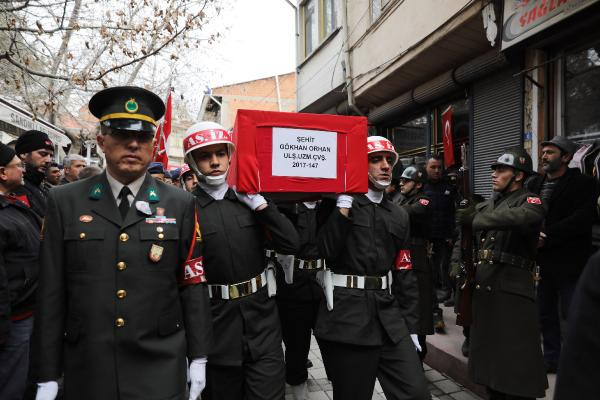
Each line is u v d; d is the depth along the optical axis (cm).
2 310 240
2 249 264
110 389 165
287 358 345
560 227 341
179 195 195
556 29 426
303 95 1219
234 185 237
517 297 280
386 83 791
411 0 657
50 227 174
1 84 664
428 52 632
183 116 1274
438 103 731
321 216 264
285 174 232
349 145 242
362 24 853
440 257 551
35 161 353
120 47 548
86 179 187
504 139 558
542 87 483
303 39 1241
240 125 226
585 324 84
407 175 397
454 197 556
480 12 505
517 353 274
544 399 308
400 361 244
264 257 253
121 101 176
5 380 272
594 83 428
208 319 198
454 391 356
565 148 353
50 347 166
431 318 376
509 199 291
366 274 253
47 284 170
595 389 80
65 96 739
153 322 174
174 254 184
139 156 179
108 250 172
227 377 232
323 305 261
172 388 172
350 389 247
